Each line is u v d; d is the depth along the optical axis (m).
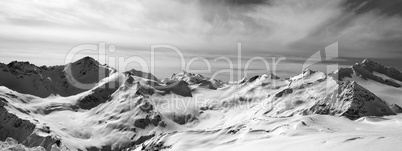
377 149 79.62
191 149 148.25
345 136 105.31
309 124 159.88
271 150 101.81
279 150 99.44
